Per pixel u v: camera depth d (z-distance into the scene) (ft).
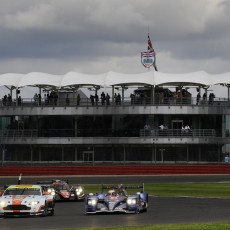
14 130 505.25
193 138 476.95
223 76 506.48
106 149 494.18
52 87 525.75
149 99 495.41
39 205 159.74
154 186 319.88
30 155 504.02
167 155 485.97
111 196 170.71
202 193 260.83
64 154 500.33
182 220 143.95
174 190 283.79
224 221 139.44
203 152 487.61
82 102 508.94
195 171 425.28
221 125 494.59
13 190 168.66
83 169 422.82
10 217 159.43
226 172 424.87
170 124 492.13
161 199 229.45
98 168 423.23
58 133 505.25
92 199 167.02
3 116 518.78
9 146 507.30
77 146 497.46
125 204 167.84
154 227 120.47
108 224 135.85
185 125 492.13
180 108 484.74
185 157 484.74
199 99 492.13
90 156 495.82
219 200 221.66
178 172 424.87
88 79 504.02
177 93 497.05
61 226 132.77
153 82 483.92
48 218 155.84
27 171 418.51
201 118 493.77
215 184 334.65
